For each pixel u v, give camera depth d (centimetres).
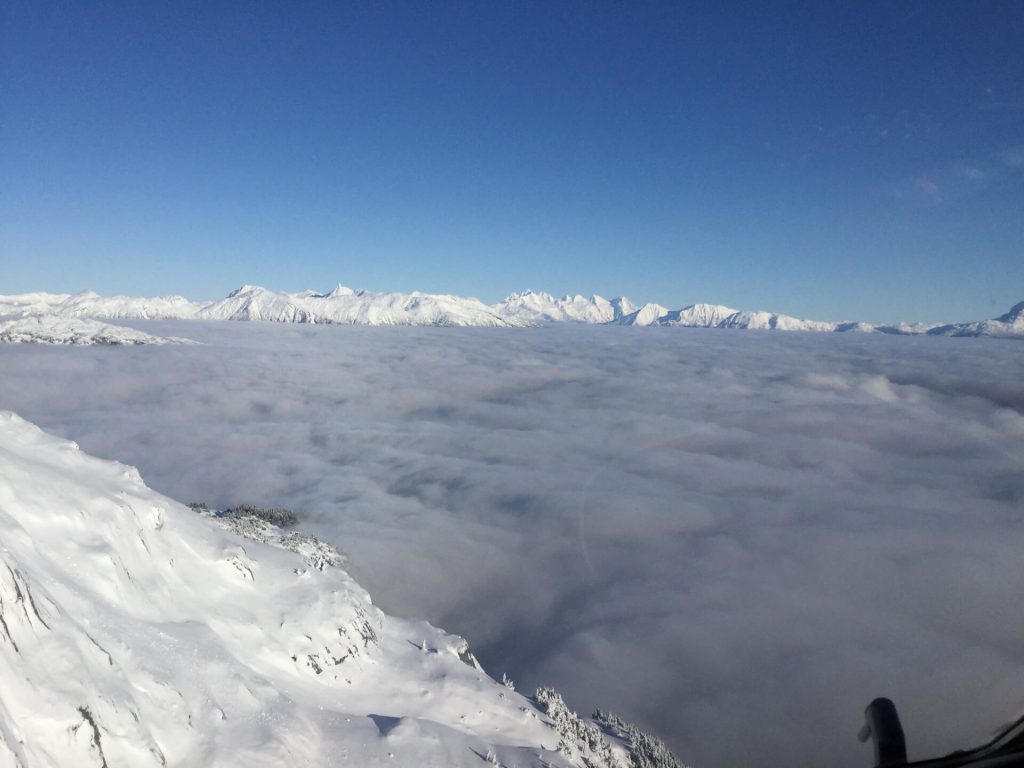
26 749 1203
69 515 2108
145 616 2072
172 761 1597
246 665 2280
